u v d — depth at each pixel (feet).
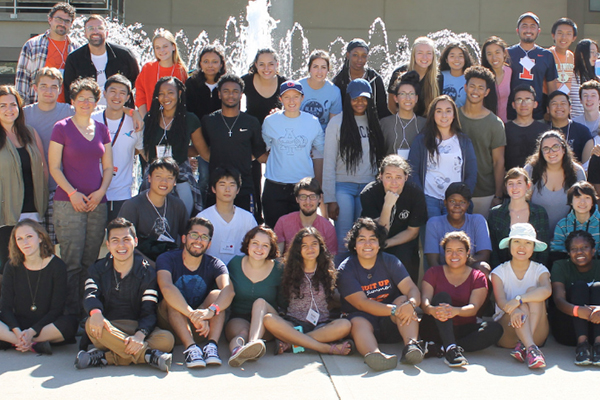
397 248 16.53
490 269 15.96
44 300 14.35
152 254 15.80
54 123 17.33
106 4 46.21
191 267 14.85
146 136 17.42
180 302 13.85
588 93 20.33
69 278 15.88
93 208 15.98
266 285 14.94
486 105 19.10
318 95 19.40
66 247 15.87
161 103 17.22
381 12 51.78
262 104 19.39
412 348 13.25
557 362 13.64
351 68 19.86
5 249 16.06
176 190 17.28
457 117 17.49
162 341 13.55
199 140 18.11
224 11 50.44
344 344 13.99
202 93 19.67
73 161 15.88
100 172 16.56
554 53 23.27
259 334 13.82
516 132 18.65
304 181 16.31
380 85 19.58
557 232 16.46
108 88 17.12
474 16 52.01
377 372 12.85
